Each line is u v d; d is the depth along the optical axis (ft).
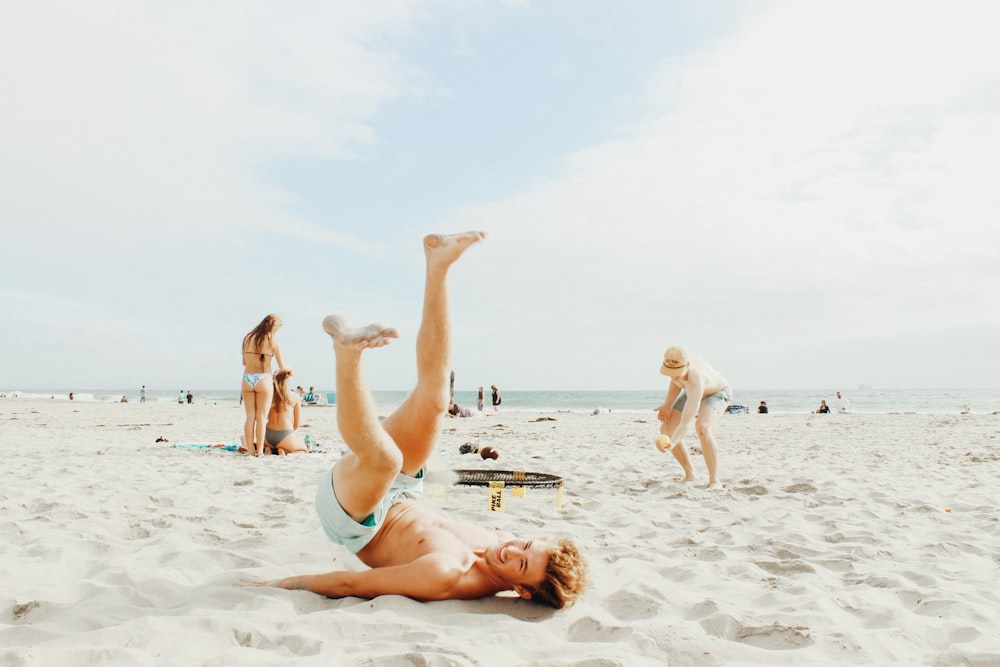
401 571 9.53
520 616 9.22
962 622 9.29
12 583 10.11
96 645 7.56
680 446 22.81
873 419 71.31
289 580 10.07
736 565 12.11
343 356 8.21
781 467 27.50
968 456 32.01
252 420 29.96
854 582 11.63
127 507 16.42
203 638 8.00
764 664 7.71
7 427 49.60
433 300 9.67
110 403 133.18
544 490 21.04
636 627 8.62
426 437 9.97
